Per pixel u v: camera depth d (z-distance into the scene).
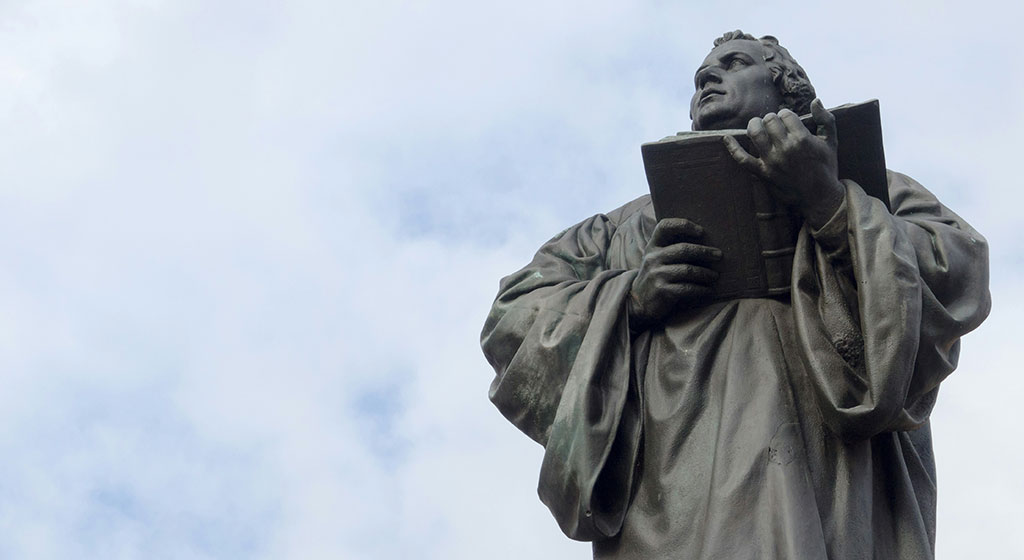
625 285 13.90
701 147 13.36
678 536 12.97
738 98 14.60
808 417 13.29
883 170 13.53
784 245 13.66
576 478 13.20
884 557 13.14
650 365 13.77
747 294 13.87
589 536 13.30
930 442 14.19
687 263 13.74
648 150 13.42
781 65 14.78
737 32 15.19
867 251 13.09
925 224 13.84
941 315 13.20
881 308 12.95
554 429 13.36
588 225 15.30
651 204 15.17
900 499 13.38
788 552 12.59
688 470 13.18
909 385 13.16
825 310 13.33
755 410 13.24
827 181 13.28
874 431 13.04
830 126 13.31
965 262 13.63
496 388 14.00
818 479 13.09
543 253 15.02
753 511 12.83
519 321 14.11
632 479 13.40
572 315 13.84
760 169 13.25
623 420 13.55
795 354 13.53
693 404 13.41
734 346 13.61
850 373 13.14
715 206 13.64
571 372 13.53
